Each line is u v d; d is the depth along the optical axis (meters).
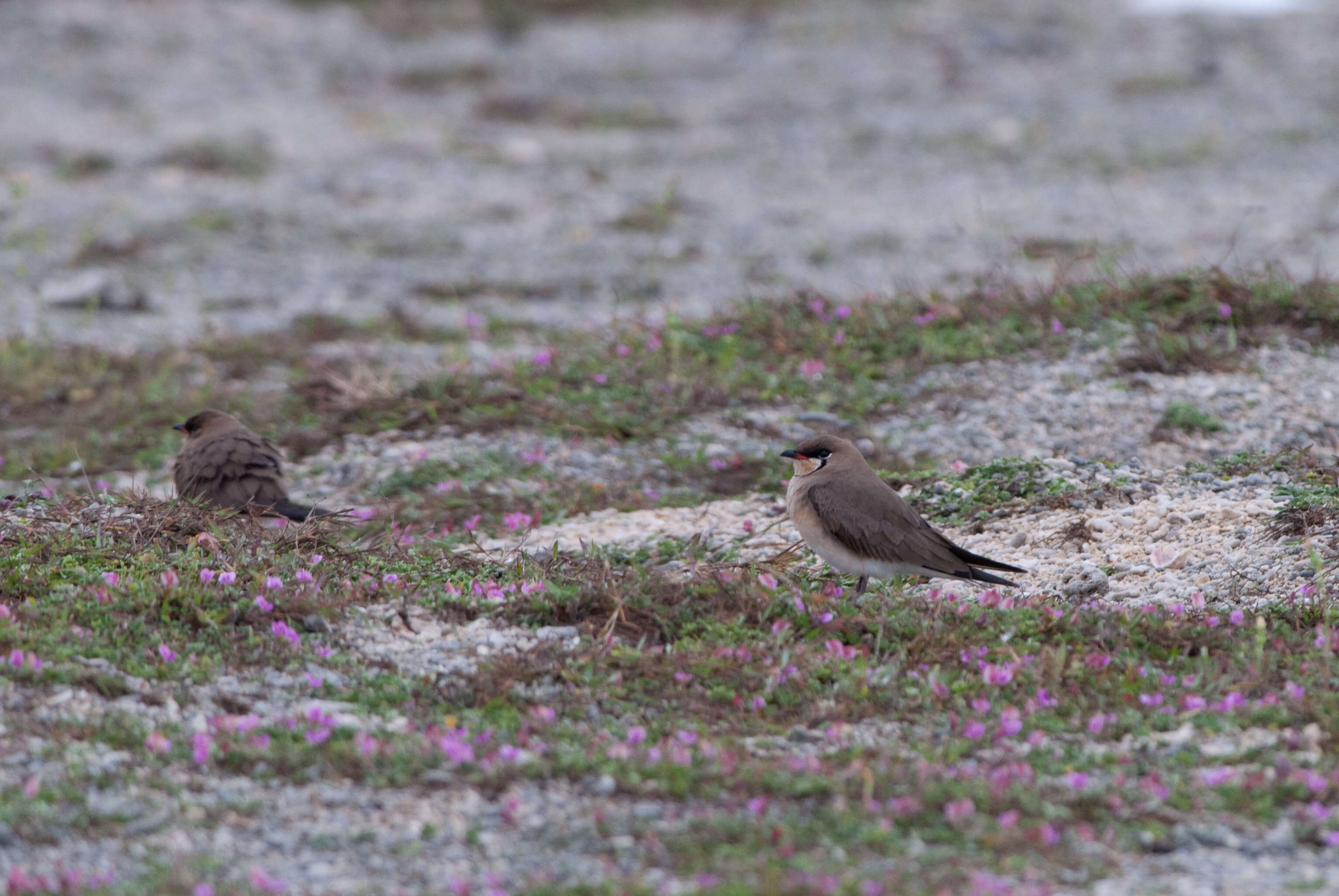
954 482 13.28
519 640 9.60
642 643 9.46
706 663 9.10
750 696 8.80
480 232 30.20
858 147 38.34
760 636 9.59
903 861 6.90
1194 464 13.55
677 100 43.44
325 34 48.59
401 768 7.80
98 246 27.14
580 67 46.84
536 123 40.88
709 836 7.14
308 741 8.03
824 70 46.28
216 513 11.40
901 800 7.38
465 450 15.26
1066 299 17.72
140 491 13.38
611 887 6.62
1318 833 7.21
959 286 20.44
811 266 27.48
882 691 8.86
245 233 29.12
